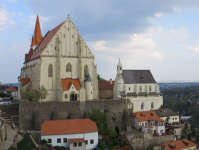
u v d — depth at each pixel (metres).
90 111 115.88
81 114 114.19
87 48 134.00
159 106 148.62
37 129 105.50
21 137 90.44
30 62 148.12
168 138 120.19
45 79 122.81
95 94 134.00
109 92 148.38
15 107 110.88
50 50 124.69
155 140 117.06
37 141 94.50
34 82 130.00
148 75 150.50
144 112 129.38
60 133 92.69
